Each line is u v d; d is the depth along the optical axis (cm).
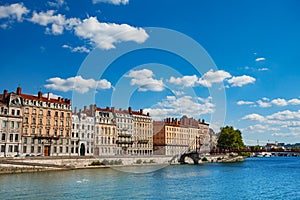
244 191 5569
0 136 9169
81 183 5847
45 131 10350
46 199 4353
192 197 4822
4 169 7262
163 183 6144
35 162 8025
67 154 10850
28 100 10006
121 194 4819
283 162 17225
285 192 5569
